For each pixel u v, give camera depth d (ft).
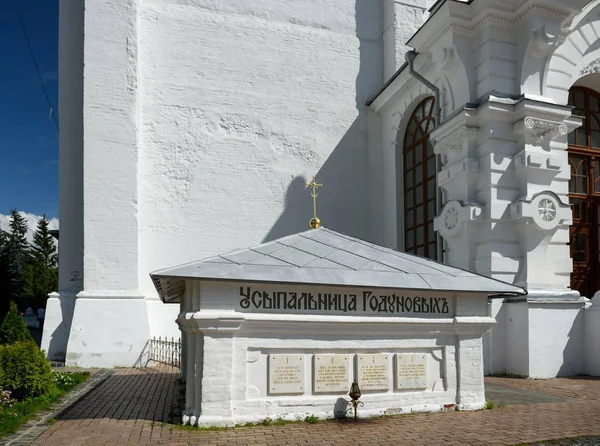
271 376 22.52
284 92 58.13
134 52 51.67
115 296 48.32
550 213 39.29
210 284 22.04
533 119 39.47
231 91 56.34
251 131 56.49
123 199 49.88
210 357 21.81
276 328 22.70
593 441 20.40
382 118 60.70
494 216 39.04
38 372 28.63
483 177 40.11
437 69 45.06
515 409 26.12
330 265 24.13
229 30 57.00
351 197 59.00
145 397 29.86
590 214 47.75
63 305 52.75
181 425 22.06
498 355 39.14
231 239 54.49
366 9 62.69
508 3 40.19
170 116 54.13
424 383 24.89
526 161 39.22
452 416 24.08
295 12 59.72
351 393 22.65
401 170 57.21
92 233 48.83
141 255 51.60
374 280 23.73
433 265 26.76
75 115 56.80
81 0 57.77
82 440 19.98
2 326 41.47
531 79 40.86
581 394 30.89
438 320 25.21
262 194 56.03
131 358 47.47
